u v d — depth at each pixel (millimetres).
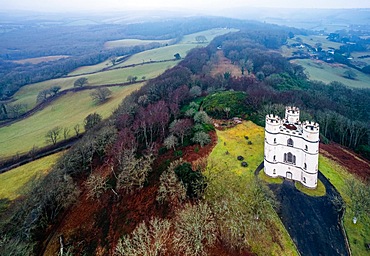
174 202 78000
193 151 100875
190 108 138000
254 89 161125
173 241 64000
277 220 73750
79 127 160000
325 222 73312
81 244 78312
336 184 86062
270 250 65812
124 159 100750
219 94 153500
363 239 69250
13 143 153375
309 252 66062
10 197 105312
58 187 92438
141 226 70500
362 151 112125
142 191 87312
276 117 88500
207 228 64125
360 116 163625
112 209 85438
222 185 80375
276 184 86438
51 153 138125
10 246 70000
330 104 161250
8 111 197625
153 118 122875
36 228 84938
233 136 111438
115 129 124938
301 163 85000
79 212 89438
